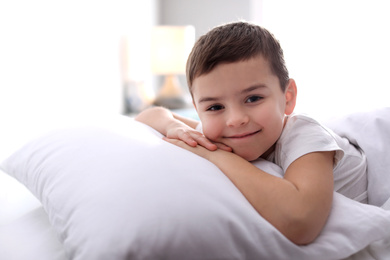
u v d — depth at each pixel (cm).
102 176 64
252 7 324
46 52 190
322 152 72
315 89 301
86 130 83
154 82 348
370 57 283
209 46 72
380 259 68
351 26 288
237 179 68
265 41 75
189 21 358
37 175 77
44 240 72
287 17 310
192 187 61
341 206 70
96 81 243
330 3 294
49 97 191
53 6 197
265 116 72
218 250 57
